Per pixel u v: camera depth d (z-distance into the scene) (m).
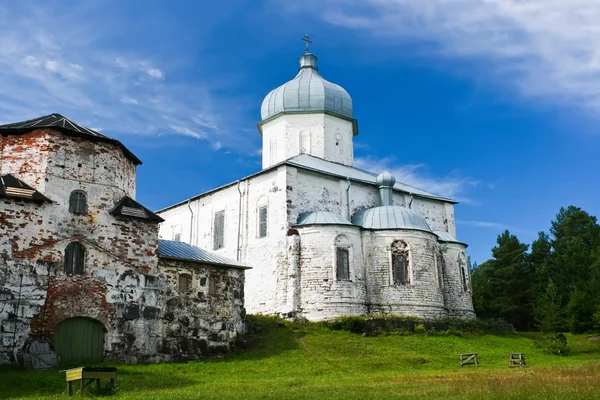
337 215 42.03
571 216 69.25
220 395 18.67
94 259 28.09
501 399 16.31
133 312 28.62
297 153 50.12
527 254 66.69
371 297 40.81
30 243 26.61
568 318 50.72
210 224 48.94
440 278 43.59
